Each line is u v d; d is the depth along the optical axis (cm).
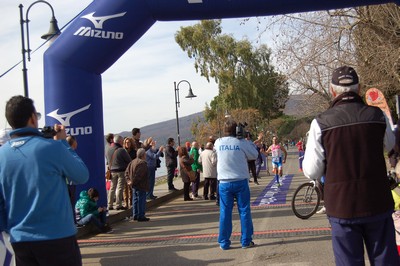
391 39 1542
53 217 356
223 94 4884
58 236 355
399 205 540
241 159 717
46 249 352
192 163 1503
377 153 353
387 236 350
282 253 673
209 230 912
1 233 390
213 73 4850
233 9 902
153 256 722
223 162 720
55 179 361
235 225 937
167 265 662
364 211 343
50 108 951
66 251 361
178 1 915
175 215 1169
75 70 952
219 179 724
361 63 1593
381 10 1497
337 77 371
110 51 957
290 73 1589
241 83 4778
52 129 441
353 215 344
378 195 346
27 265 360
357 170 348
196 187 1566
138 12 938
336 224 353
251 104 4838
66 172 370
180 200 1537
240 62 4856
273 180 2055
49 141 369
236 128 723
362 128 351
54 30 1002
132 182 1092
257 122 4834
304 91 1802
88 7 948
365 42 1584
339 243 353
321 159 364
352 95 367
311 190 954
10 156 360
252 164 1844
